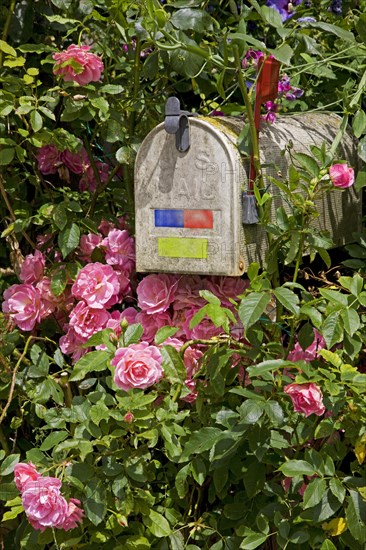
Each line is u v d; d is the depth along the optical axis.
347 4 3.13
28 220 2.50
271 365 1.96
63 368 2.56
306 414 1.97
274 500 2.19
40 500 1.99
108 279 2.42
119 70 2.86
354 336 2.10
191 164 2.17
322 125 2.58
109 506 2.11
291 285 2.10
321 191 2.33
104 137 2.53
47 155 2.70
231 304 2.32
